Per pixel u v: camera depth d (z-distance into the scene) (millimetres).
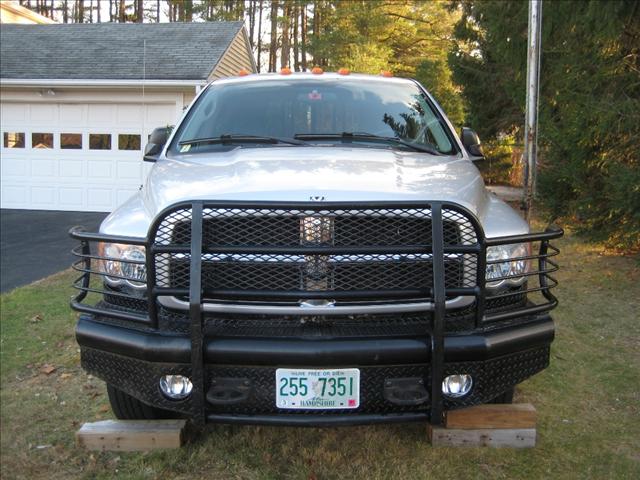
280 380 2766
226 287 2795
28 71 14109
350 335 2779
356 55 29906
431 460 3330
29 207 14523
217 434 3635
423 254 2777
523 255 3168
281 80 4539
